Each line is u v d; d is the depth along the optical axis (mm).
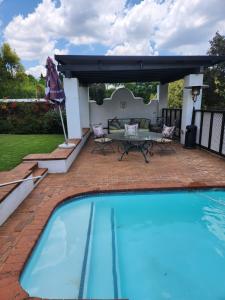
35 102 11578
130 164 5805
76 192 4043
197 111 7504
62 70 6871
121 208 3920
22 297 1869
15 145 7789
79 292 2225
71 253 2740
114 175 4965
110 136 7289
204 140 7172
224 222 3535
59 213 3682
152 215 3711
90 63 6750
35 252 2629
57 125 11281
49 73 5469
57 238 3037
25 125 11469
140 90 21156
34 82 23562
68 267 2520
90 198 4129
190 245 2990
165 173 5027
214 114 6461
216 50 13469
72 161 6020
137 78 10898
